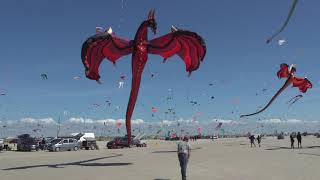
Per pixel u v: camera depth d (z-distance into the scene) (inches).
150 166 970.7
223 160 1163.9
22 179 717.9
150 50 1022.4
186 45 1021.8
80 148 2210.9
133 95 1016.2
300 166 957.2
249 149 1879.9
